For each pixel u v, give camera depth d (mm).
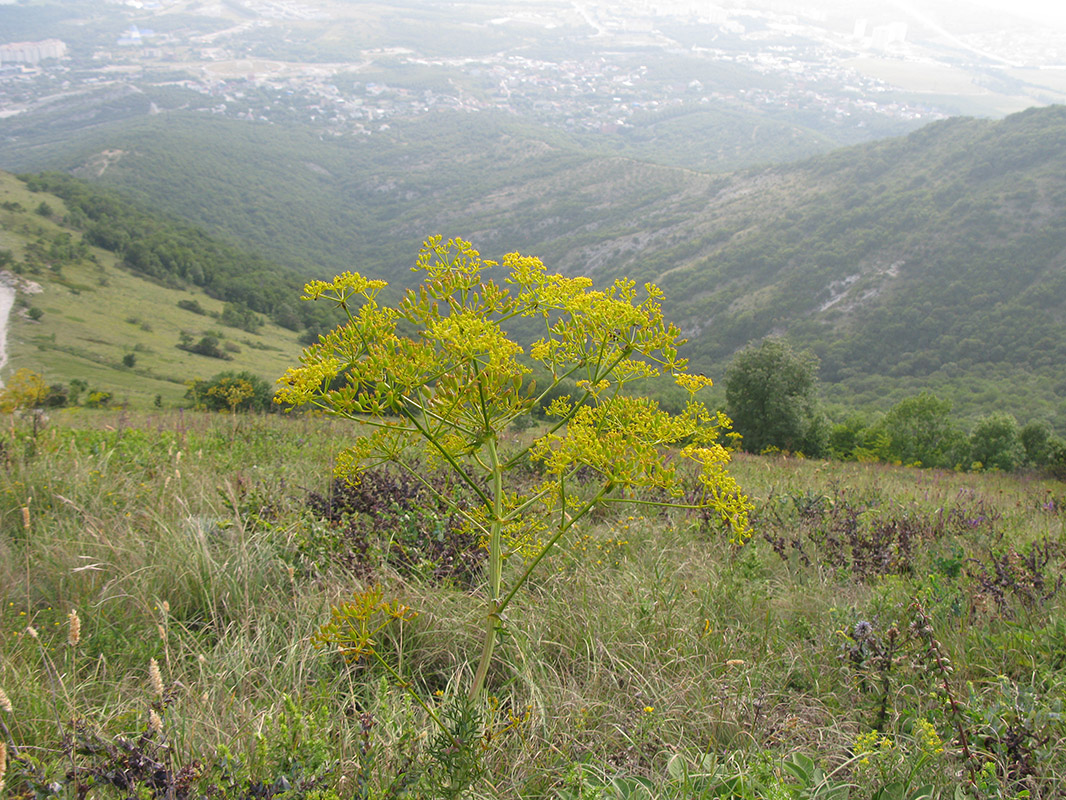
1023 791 1942
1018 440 30094
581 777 1918
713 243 192250
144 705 2197
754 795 1913
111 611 2930
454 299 1716
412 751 1874
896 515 5832
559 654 2918
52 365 67438
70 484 4453
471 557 3695
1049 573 3998
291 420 9953
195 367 78938
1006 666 2908
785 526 5012
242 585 3229
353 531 3834
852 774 2178
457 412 1688
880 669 2557
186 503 4090
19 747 1841
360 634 1646
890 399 101062
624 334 1754
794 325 141500
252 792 1648
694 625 3133
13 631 2672
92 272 104062
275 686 2467
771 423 34531
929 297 135000
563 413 1938
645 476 1694
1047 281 125000
